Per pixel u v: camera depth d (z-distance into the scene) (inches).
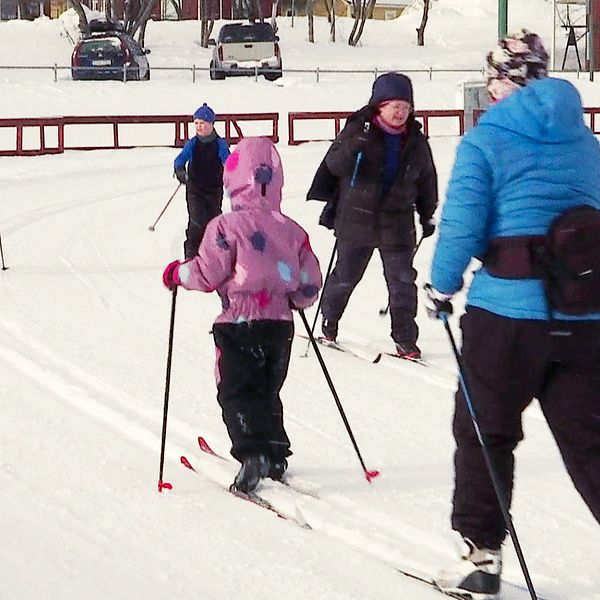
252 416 352.2
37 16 4197.8
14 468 374.6
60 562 293.7
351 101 2149.4
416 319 646.5
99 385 481.1
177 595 275.1
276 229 346.6
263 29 2460.6
